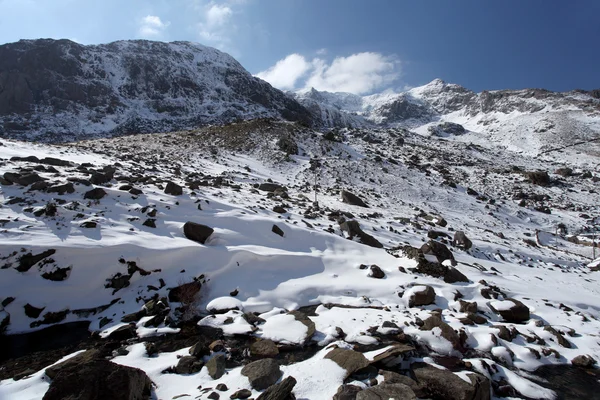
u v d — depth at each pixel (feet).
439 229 76.64
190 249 35.81
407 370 23.68
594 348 29.25
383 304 34.32
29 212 34.09
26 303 27.14
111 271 31.32
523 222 114.62
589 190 169.99
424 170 153.17
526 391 22.81
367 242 51.78
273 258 38.96
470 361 24.91
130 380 17.51
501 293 39.86
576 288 52.60
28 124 250.16
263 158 131.64
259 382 20.43
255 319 29.35
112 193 42.19
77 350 24.41
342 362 22.62
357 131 234.38
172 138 141.90
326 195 95.86
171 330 27.45
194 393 19.65
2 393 18.69
